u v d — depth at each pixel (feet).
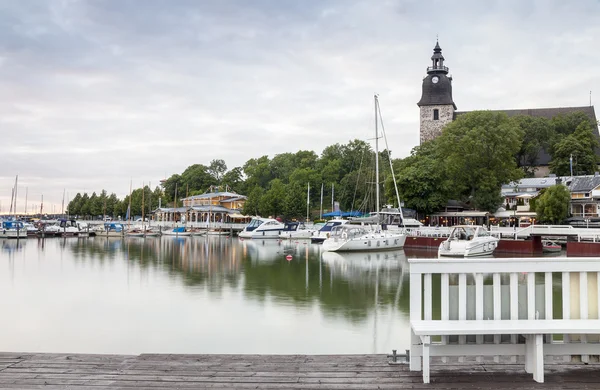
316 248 203.82
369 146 395.14
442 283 26.11
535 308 26.20
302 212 337.93
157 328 63.16
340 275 117.08
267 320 67.87
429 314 26.30
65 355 29.76
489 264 25.73
